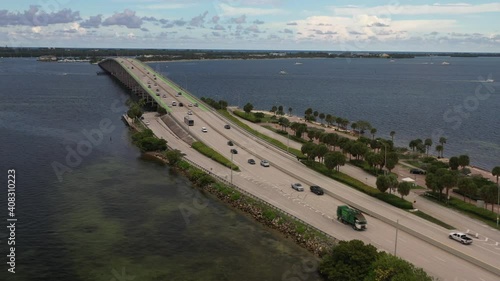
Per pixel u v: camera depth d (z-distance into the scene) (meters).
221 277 76.00
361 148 140.50
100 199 110.50
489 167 162.50
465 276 72.25
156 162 146.12
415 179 129.38
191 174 128.00
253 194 110.31
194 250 85.50
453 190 119.12
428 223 93.31
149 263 80.25
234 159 142.00
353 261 73.88
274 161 140.38
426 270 73.88
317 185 116.88
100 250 84.38
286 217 95.75
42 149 156.00
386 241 85.00
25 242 86.38
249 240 90.00
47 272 76.19
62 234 90.25
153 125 196.38
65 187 118.38
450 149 190.12
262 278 75.75
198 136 169.00
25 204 105.31
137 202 109.44
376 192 109.81
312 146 137.62
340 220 94.56
